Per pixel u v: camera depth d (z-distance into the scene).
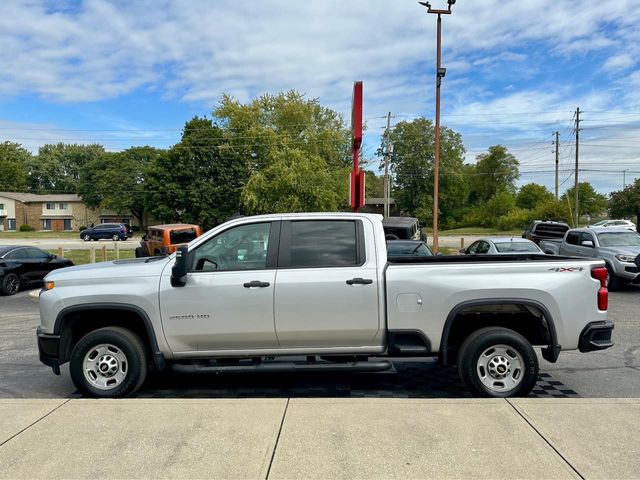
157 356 4.93
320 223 5.05
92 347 4.96
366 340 4.93
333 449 3.53
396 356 5.06
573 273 4.87
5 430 3.88
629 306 11.13
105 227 45.97
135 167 71.31
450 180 74.31
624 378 5.89
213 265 4.99
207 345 4.93
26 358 7.03
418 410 4.23
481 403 4.41
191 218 57.12
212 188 55.94
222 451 3.51
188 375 6.04
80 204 78.06
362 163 53.84
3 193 77.88
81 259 25.05
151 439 3.71
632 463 3.31
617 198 61.88
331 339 4.91
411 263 5.09
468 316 5.07
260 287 4.82
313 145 40.81
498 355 4.85
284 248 4.97
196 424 3.97
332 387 5.57
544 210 55.19
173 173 56.47
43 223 77.88
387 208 48.44
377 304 4.83
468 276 4.83
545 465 3.29
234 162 56.56
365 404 4.39
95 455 3.46
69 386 5.71
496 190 87.19
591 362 6.60
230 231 5.05
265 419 4.06
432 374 6.06
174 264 4.86
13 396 5.36
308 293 4.81
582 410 4.22
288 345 4.94
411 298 4.82
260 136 41.19
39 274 15.26
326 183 35.97
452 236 51.06
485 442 3.61
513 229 62.00
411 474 3.19
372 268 4.88
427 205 73.69
